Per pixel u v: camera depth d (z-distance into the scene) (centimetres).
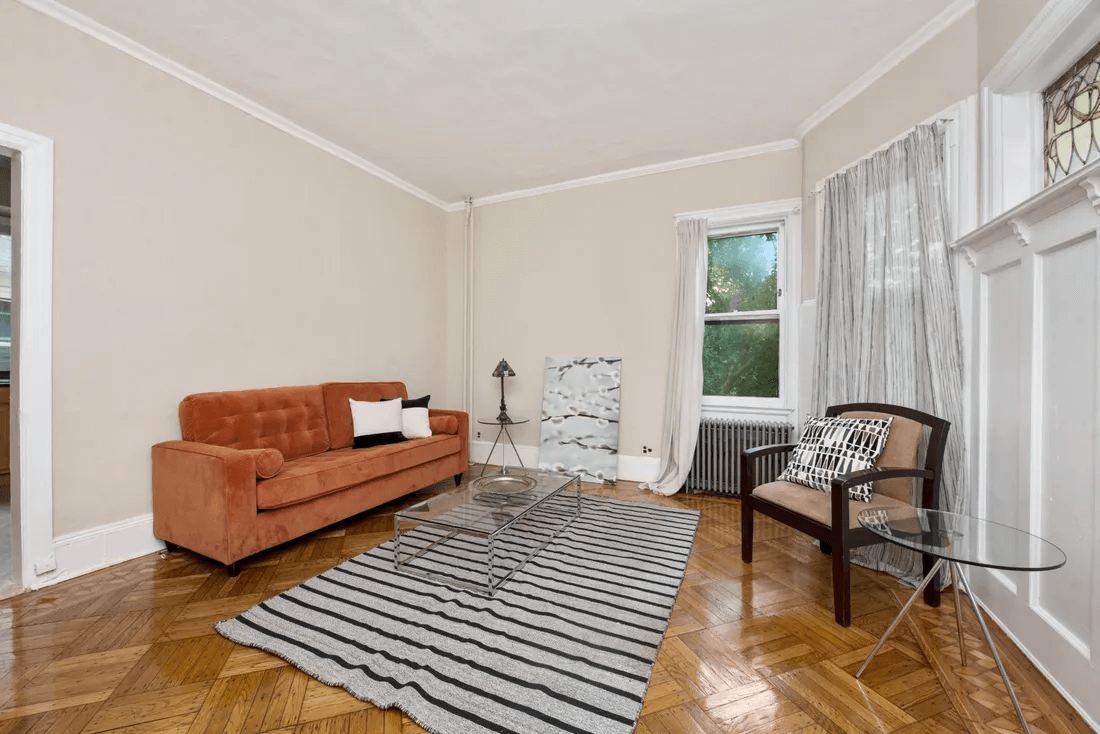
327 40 256
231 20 239
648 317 427
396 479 333
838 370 292
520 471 330
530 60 275
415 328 475
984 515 208
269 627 185
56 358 228
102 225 245
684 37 255
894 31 249
